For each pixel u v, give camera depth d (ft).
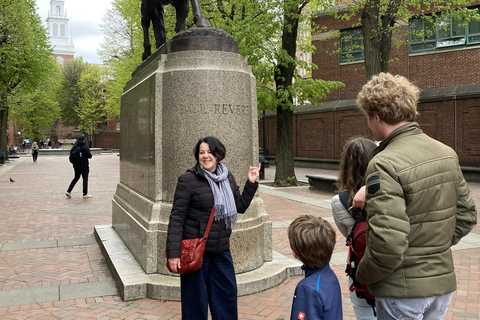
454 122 62.28
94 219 31.27
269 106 50.75
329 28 83.35
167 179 16.05
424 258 5.96
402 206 5.75
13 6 86.07
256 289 14.88
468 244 21.74
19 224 29.37
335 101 83.66
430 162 6.05
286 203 38.06
